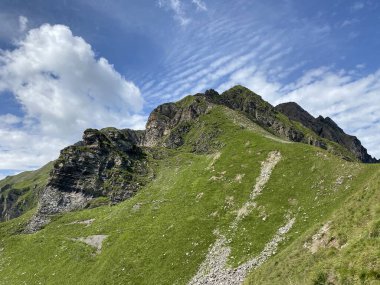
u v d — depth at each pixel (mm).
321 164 79312
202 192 91750
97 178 152750
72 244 100438
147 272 69062
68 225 123312
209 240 71125
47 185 154250
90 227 112688
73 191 150750
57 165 156875
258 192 80312
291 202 72125
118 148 172125
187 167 126438
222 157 106000
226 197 84062
